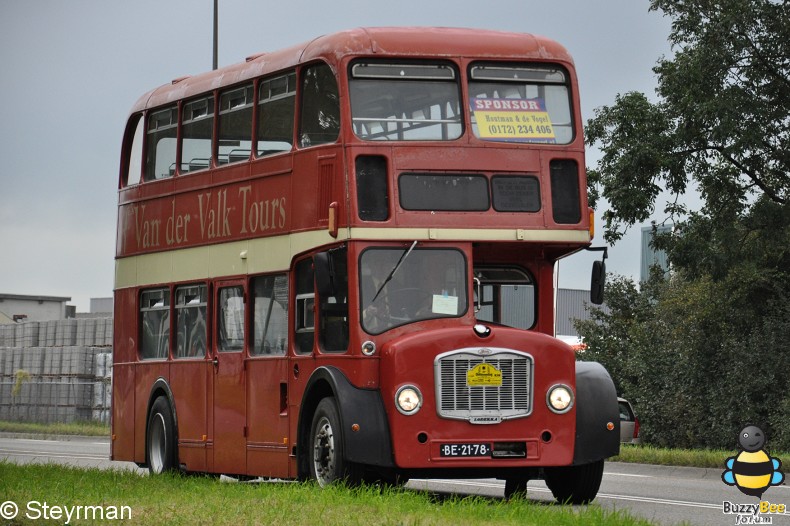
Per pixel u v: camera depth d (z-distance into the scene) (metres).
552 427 17.47
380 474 17.77
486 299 18.61
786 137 39.88
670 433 44.19
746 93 39.03
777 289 41.16
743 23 39.25
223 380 21.39
